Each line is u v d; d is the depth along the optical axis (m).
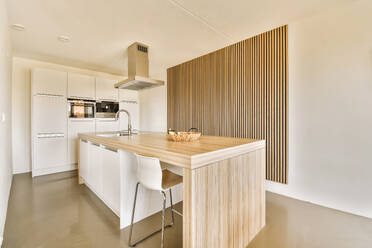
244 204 1.56
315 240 1.64
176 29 2.59
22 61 3.73
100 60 3.87
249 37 2.87
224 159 1.34
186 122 4.06
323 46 2.21
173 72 4.40
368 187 1.97
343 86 2.08
